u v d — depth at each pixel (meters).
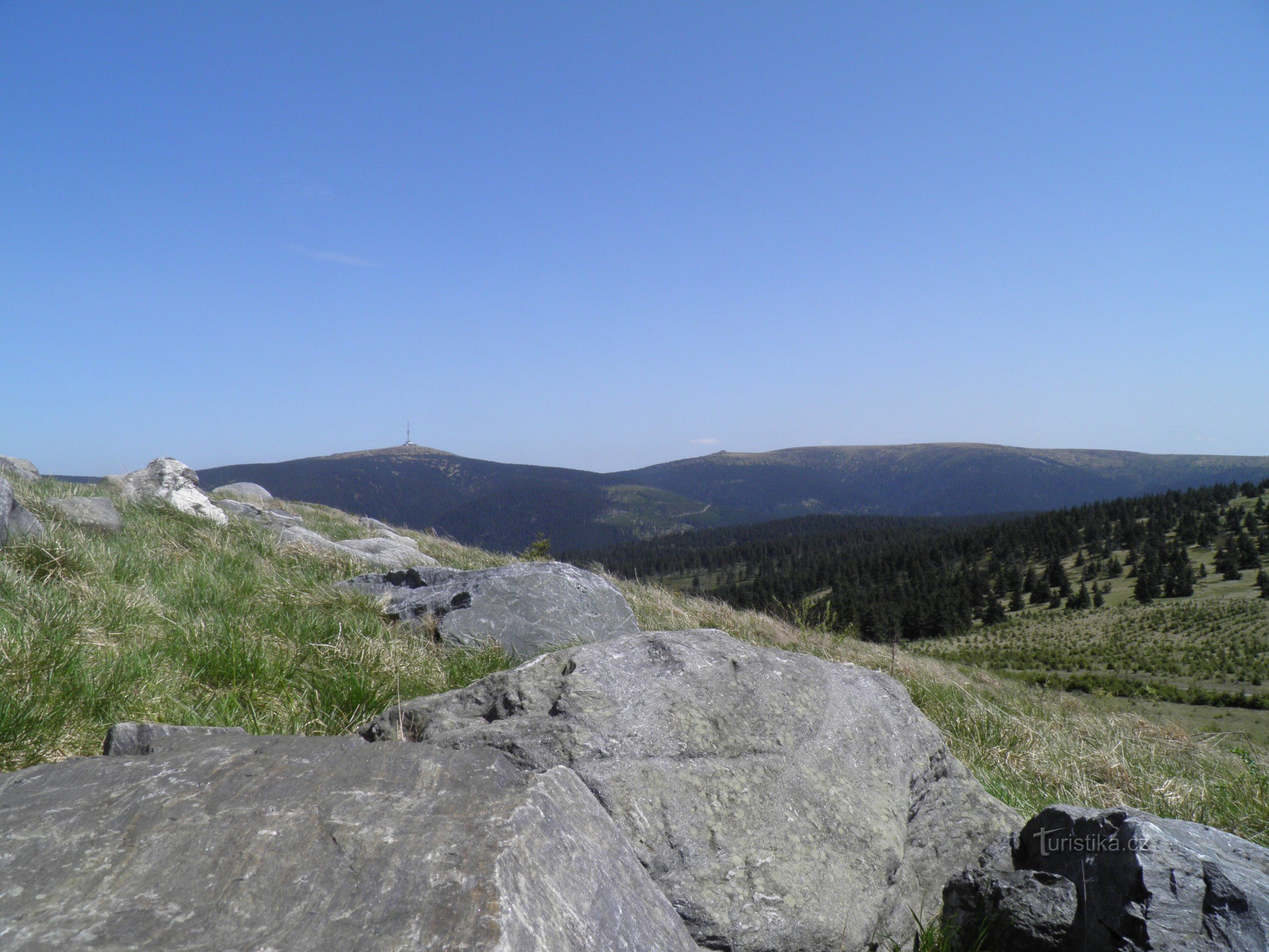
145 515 9.50
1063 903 2.46
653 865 2.37
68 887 1.49
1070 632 86.06
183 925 1.41
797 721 3.05
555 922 1.62
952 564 143.75
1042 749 5.93
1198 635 73.44
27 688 3.65
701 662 3.19
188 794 1.83
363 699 4.62
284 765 2.01
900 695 3.55
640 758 2.68
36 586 5.21
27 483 9.77
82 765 1.99
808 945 2.35
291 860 1.61
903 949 2.66
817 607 11.68
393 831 1.72
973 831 3.13
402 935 1.42
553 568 7.55
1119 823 2.56
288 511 17.89
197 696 4.37
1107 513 149.38
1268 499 130.50
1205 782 5.58
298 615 6.30
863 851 2.67
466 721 3.05
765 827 2.58
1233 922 2.22
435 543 16.98
